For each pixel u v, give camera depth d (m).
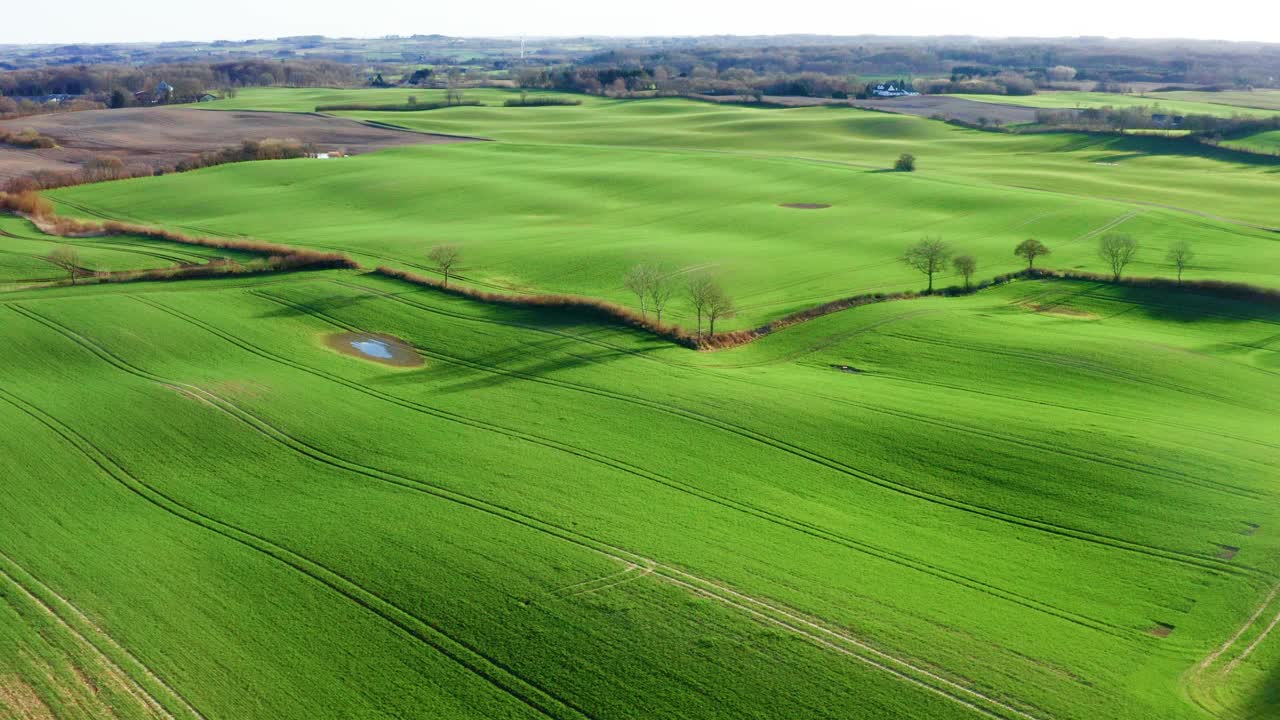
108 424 53.16
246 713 31.42
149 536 41.97
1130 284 80.62
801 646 34.38
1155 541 41.28
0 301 73.38
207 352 64.69
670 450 50.28
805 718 31.06
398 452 50.19
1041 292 80.88
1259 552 40.06
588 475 47.56
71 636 35.00
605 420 53.97
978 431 51.44
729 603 36.88
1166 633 35.28
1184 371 60.62
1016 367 61.78
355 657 34.09
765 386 58.78
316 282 79.81
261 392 57.91
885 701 31.70
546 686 32.66
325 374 61.41
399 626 35.78
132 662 33.72
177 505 44.88
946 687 32.28
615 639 34.84
